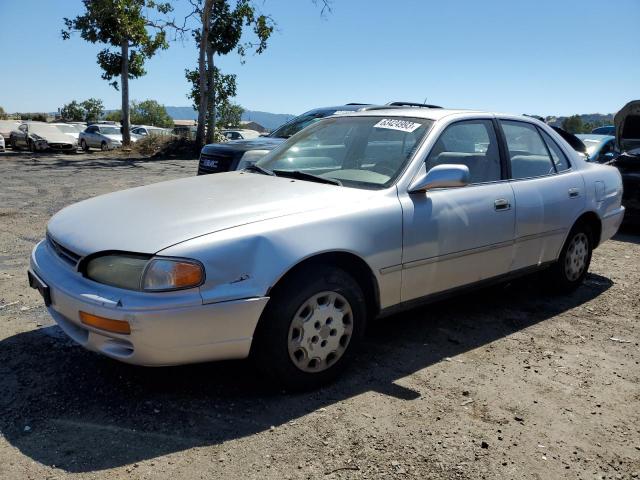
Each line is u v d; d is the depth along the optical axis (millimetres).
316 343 3277
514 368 3756
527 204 4449
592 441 2945
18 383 3297
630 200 8242
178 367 3557
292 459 2676
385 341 4129
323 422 3004
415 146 3932
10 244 6555
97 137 29125
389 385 3447
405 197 3684
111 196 3865
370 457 2715
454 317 4672
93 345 2988
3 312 4379
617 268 6418
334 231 3268
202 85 23141
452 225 3877
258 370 3238
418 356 3883
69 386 3279
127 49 27703
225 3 24375
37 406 3057
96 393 3213
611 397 3416
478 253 4109
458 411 3176
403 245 3596
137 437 2807
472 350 4020
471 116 4352
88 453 2666
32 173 15031
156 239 2926
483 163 4305
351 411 3125
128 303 2777
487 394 3385
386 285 3572
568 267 5148
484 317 4695
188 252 2842
